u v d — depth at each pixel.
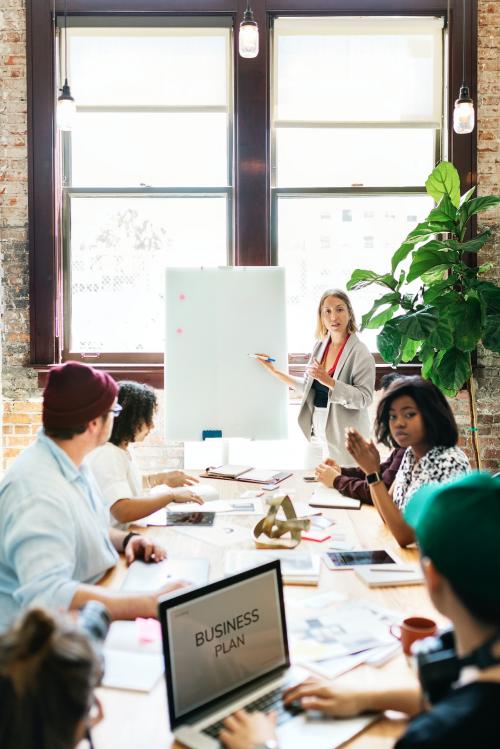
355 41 4.57
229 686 1.22
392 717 1.17
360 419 3.83
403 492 2.23
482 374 4.57
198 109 4.59
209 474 3.04
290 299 4.70
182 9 4.48
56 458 1.71
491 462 4.61
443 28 4.57
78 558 1.70
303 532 2.17
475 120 4.52
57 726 0.73
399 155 4.64
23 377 4.58
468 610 0.77
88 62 4.56
